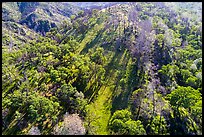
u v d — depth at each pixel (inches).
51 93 3860.7
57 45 5743.1
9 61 5118.1
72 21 7800.2
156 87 4050.2
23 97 3597.4
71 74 4175.7
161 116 3435.0
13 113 3501.5
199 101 3597.4
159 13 7844.5
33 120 3336.6
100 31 6063.0
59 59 4729.3
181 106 3604.8
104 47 5275.6
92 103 3860.7
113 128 3189.0
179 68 4680.1
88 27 6510.8
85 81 4136.3
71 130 3137.3
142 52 4813.0
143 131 3134.8
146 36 5270.7
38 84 4082.2
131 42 5172.2
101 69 4335.6
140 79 4224.9
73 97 3693.4
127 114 3373.5
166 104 3622.0
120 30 5836.6
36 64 4749.0
